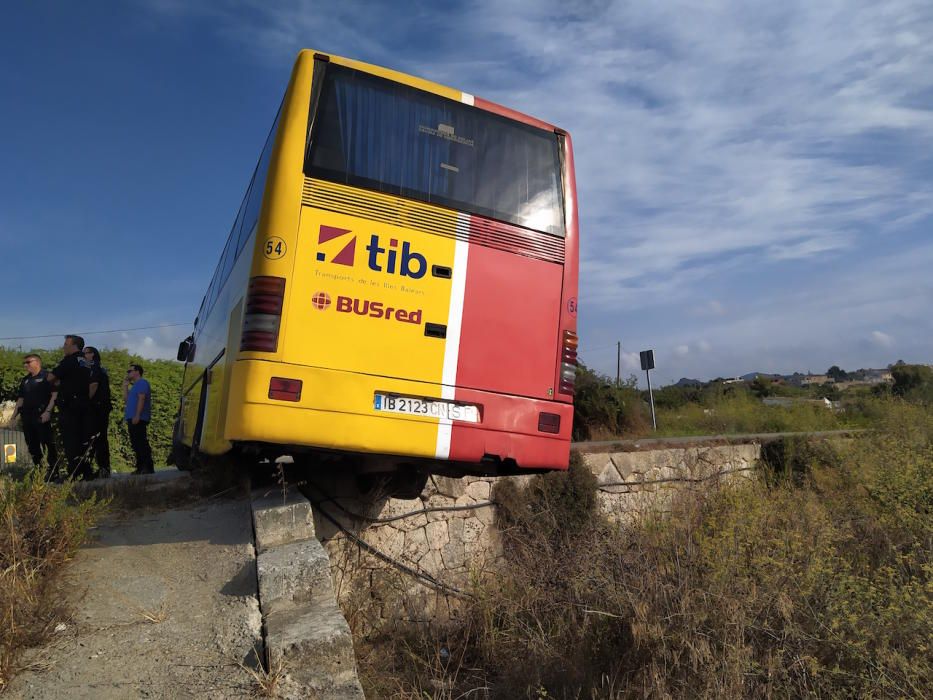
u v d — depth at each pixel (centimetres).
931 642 436
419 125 591
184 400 1135
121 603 446
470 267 587
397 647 680
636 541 604
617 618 520
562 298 630
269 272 515
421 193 575
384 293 548
